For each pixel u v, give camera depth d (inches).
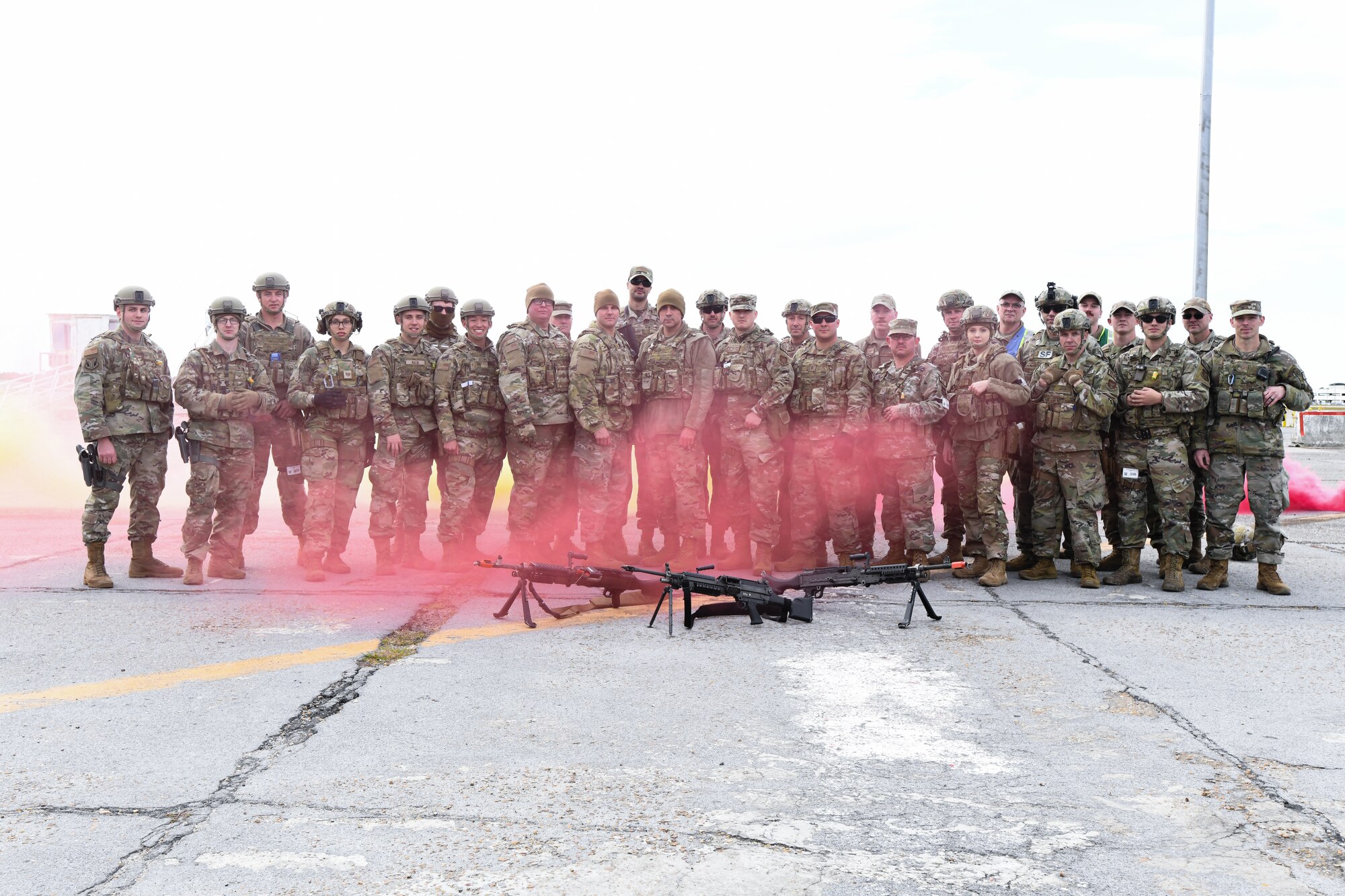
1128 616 252.8
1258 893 110.0
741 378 307.7
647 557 336.2
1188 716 173.3
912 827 126.6
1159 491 288.4
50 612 243.8
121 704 174.4
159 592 269.9
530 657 209.3
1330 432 1070.4
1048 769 147.9
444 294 317.4
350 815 128.6
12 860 115.3
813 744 157.9
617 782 140.8
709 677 195.8
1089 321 299.9
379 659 206.2
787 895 108.7
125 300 272.7
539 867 114.6
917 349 305.4
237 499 291.9
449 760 148.9
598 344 304.2
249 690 183.5
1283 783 142.6
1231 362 283.9
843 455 309.9
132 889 108.7
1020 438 311.6
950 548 332.5
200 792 135.9
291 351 322.0
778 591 250.8
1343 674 200.7
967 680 194.9
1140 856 119.1
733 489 319.6
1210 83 615.2
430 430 310.3
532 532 309.3
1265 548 285.0
